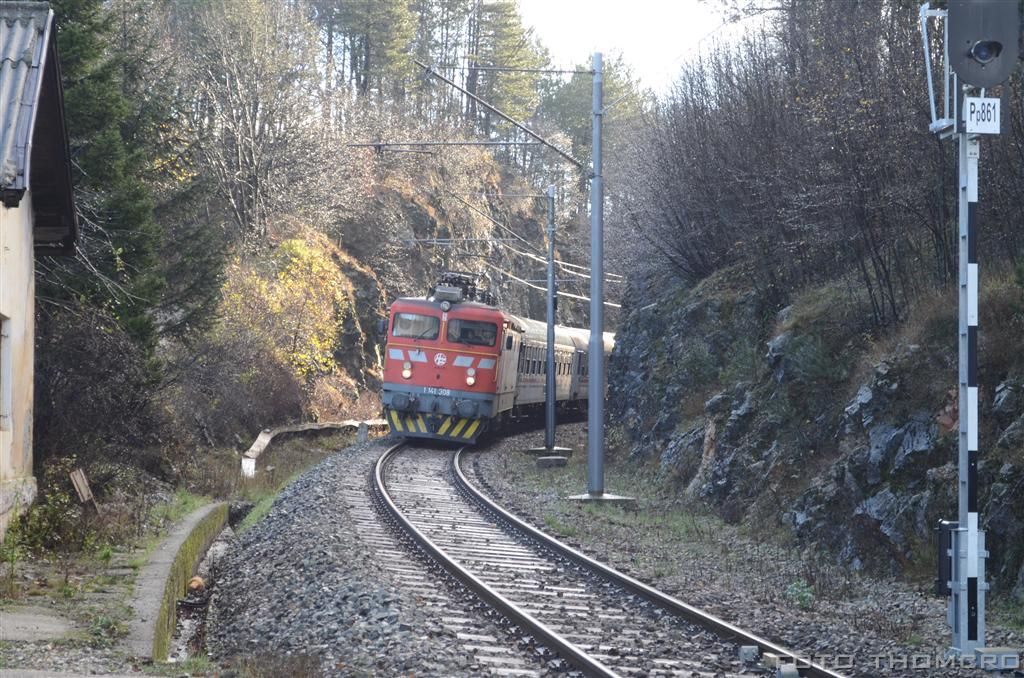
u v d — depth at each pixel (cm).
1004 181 1586
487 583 1211
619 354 2878
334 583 1161
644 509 1978
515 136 8006
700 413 2219
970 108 918
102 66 1884
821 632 1009
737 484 1827
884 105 1739
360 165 4762
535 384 3538
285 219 4309
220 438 2852
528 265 6869
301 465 2889
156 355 2503
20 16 1242
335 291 4138
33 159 1363
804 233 2100
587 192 7631
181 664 848
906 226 1881
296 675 857
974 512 908
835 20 2052
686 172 2588
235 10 4175
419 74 7031
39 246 1508
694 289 2556
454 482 2217
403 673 841
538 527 1722
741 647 913
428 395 2897
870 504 1420
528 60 7862
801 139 2064
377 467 2264
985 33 912
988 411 1359
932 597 1208
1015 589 1154
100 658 817
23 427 1317
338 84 5800
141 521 1470
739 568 1420
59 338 1614
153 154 2358
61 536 1266
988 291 1487
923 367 1498
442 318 2909
